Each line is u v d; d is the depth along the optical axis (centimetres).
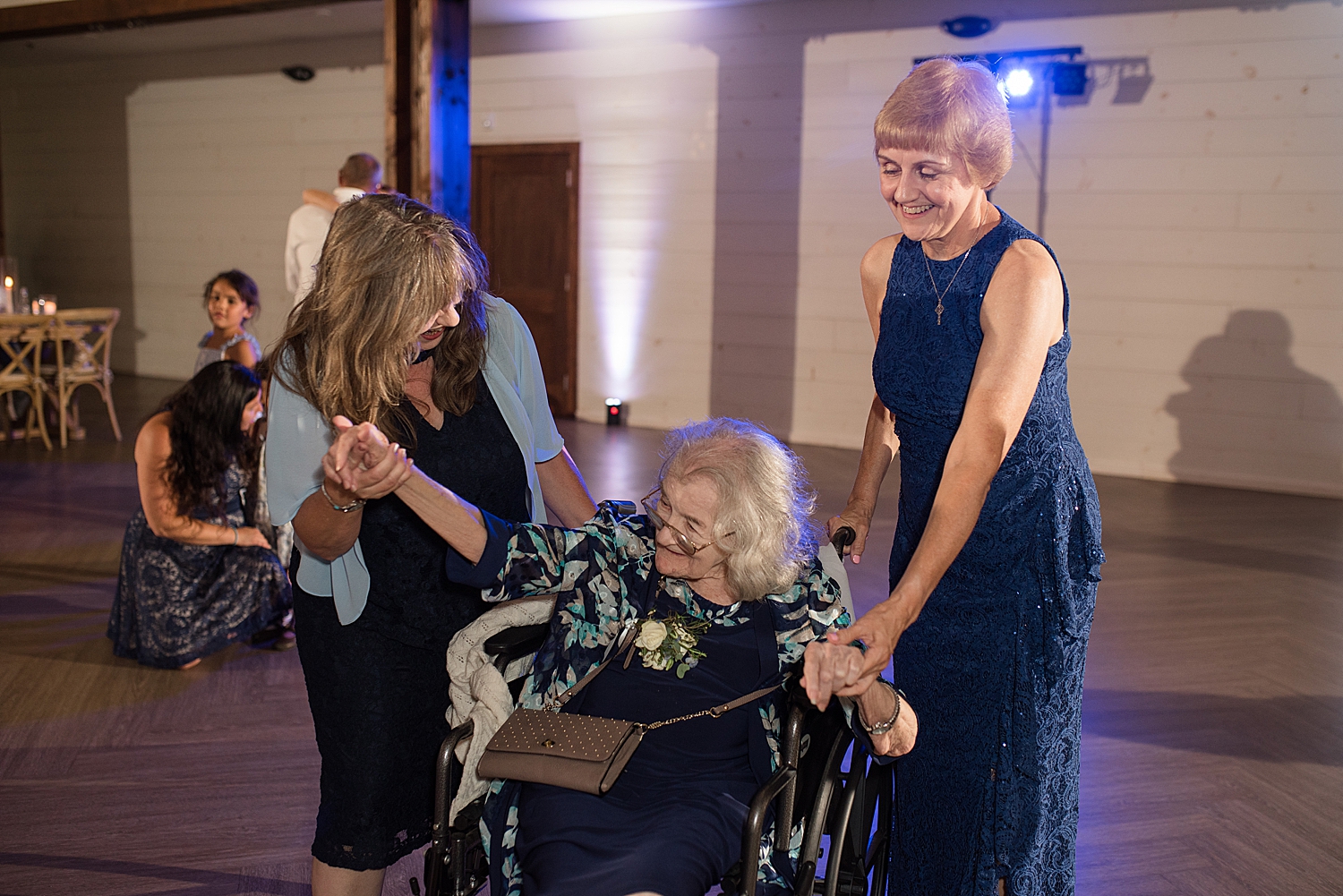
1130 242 698
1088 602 164
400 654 175
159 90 1087
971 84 144
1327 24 633
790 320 813
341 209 156
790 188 799
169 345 1133
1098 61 689
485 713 165
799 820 164
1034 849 166
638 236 857
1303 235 655
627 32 837
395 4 596
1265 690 350
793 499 167
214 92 1054
